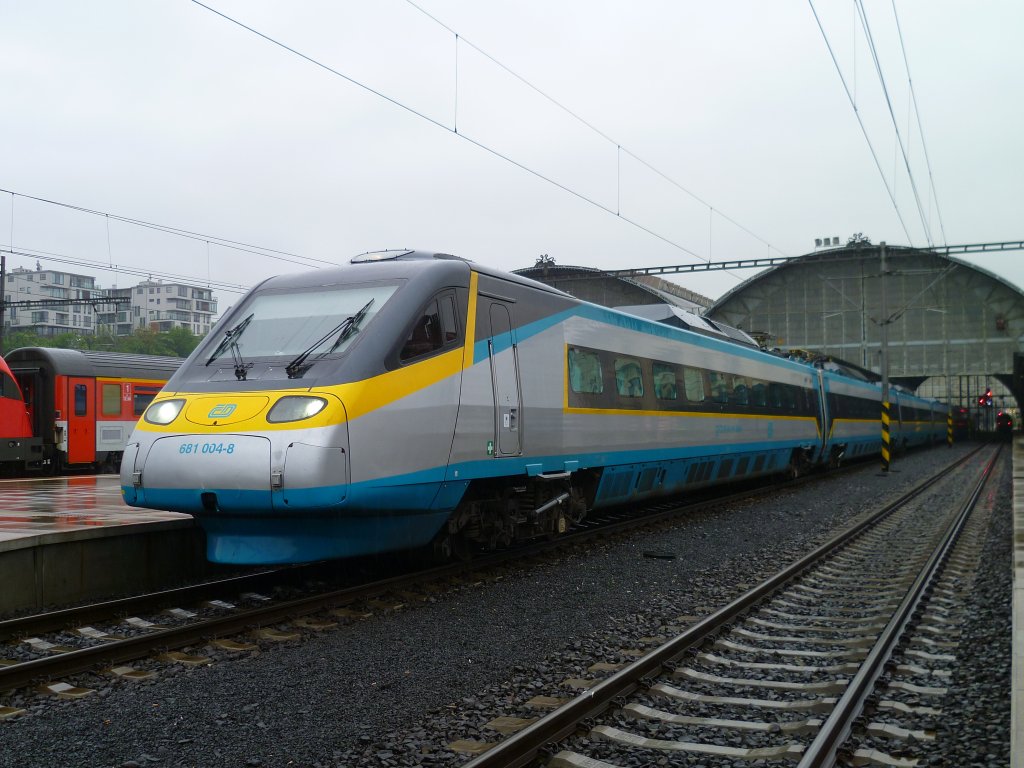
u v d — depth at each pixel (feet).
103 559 28.22
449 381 28.48
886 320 94.73
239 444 24.50
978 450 163.12
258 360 27.35
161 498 25.66
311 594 27.96
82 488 57.57
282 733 15.61
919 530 46.80
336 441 24.35
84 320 363.76
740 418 56.24
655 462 44.01
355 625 23.72
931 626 24.85
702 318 58.85
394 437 26.07
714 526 45.50
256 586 28.86
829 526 47.16
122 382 79.46
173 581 30.68
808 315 177.17
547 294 35.19
